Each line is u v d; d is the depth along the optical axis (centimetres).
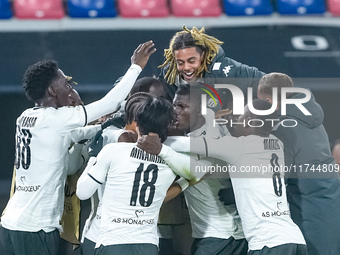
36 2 3419
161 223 1736
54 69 1642
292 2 3522
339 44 3359
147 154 1525
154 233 1533
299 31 3431
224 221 1648
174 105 1642
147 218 1521
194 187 1642
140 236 1505
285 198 1611
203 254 1628
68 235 1741
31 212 1599
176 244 1780
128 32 3375
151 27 3409
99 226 1587
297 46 3325
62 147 1620
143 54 1697
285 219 1579
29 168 1614
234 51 3284
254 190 1570
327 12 3556
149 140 1520
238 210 1591
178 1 3481
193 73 1767
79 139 1662
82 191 1529
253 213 1566
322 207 1697
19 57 3173
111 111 1652
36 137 1609
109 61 3173
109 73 3098
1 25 3362
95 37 3338
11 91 2916
